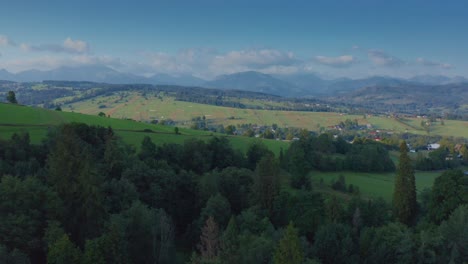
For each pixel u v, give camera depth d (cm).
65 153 5719
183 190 8494
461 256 5400
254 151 12638
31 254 4738
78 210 5316
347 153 15975
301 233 7125
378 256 5569
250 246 4997
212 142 11819
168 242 5641
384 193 10775
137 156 9544
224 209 7062
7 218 4534
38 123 12281
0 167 6512
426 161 16750
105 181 6944
